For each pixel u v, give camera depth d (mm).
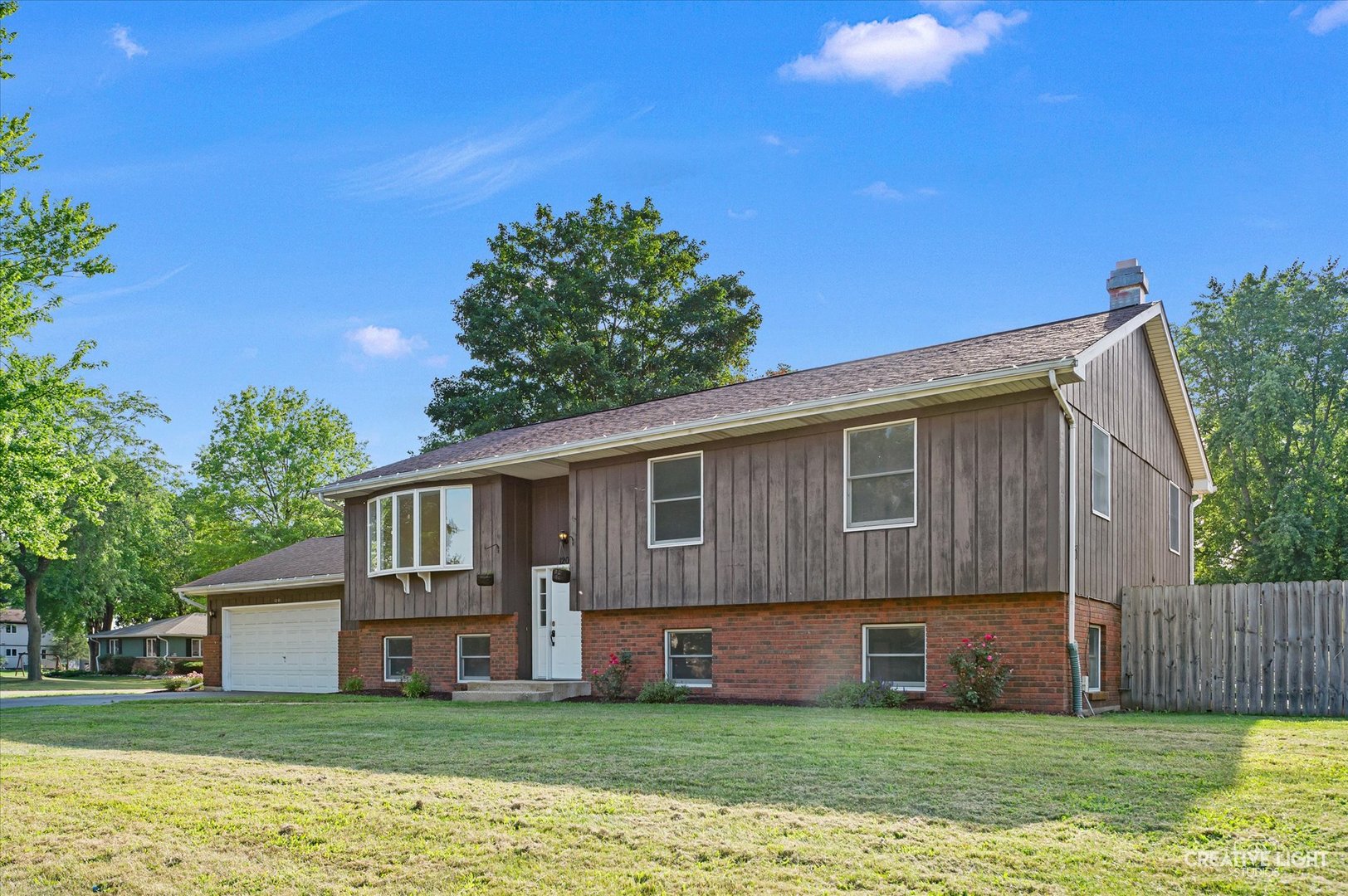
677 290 44375
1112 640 15227
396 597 21016
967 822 5887
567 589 19188
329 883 5547
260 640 26531
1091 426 14680
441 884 5391
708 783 7109
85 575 48750
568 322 41281
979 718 11164
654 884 5145
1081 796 6473
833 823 5941
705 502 16406
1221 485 33281
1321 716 13328
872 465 14719
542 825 6180
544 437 19938
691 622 16562
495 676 19500
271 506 48781
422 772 7922
